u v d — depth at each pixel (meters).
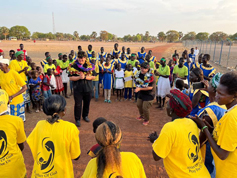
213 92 2.68
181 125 2.21
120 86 8.49
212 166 2.78
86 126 6.11
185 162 2.17
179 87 4.86
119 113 7.24
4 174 2.52
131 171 1.83
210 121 2.48
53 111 2.34
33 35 132.62
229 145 1.95
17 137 2.71
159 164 4.30
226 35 99.12
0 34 118.94
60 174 2.31
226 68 17.70
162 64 7.39
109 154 1.71
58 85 8.69
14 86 5.10
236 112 1.95
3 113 2.57
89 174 1.83
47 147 2.31
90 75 5.82
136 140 5.30
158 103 8.41
